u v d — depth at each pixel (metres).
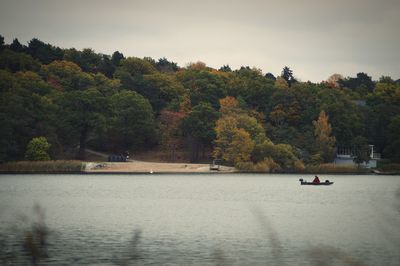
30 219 66.00
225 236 59.81
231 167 164.75
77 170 153.75
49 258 48.91
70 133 167.38
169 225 66.88
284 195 104.50
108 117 173.00
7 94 161.00
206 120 176.12
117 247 53.69
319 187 122.75
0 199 93.75
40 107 161.12
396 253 52.28
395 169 174.50
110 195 101.44
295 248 54.16
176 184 126.12
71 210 80.31
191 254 51.31
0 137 149.62
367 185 129.88
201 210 81.62
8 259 47.72
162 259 49.34
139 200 94.06
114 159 169.62
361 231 63.53
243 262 48.72
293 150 166.50
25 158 153.88
